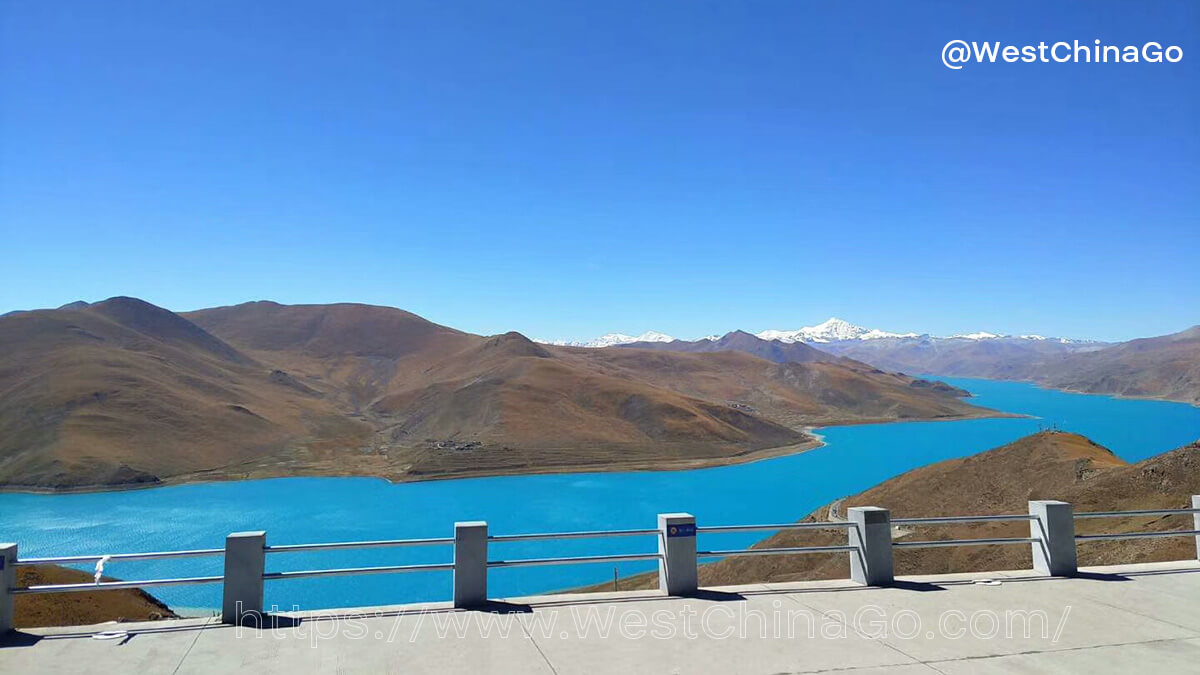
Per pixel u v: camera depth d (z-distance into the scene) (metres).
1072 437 64.06
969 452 176.38
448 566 10.20
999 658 8.17
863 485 128.00
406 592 54.31
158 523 95.00
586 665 7.79
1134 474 48.81
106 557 8.98
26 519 98.50
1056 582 11.79
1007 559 37.94
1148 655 8.33
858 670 7.74
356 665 7.72
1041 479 55.91
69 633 8.71
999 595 10.92
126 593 34.47
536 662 7.86
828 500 111.88
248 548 9.34
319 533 87.25
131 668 7.58
